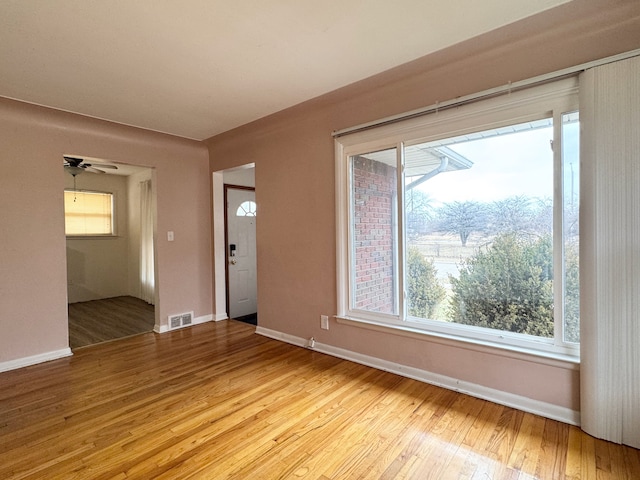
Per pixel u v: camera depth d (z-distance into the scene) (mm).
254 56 2186
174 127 3607
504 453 1765
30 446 1880
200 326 4301
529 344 2174
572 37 1935
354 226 3057
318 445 1860
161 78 2471
